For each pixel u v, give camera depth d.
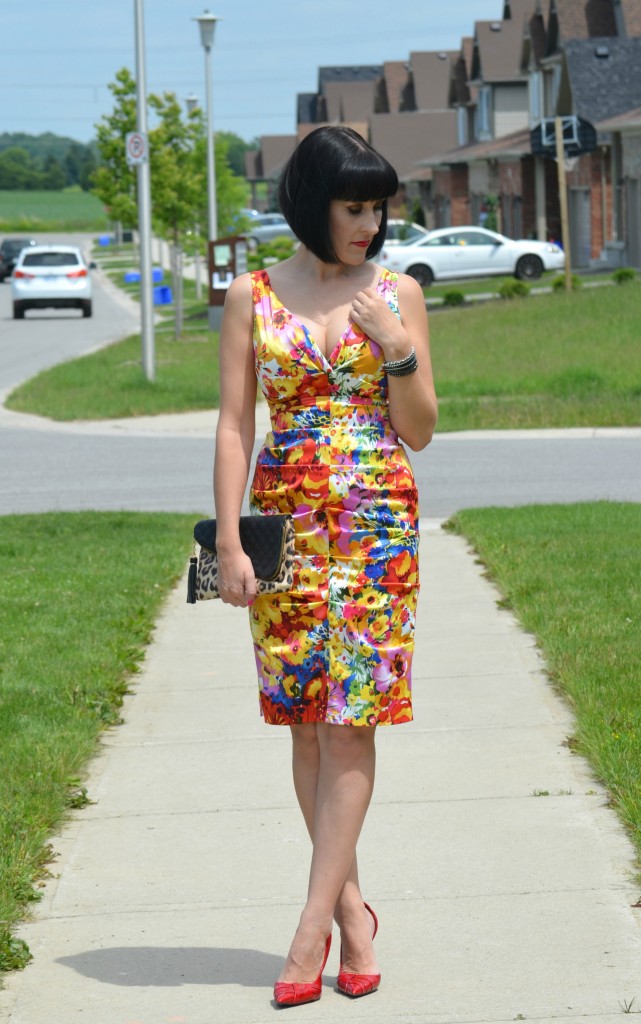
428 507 12.59
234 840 5.04
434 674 7.06
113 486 14.41
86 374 25.52
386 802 5.34
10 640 7.73
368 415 3.79
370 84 101.25
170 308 49.62
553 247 44.31
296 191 3.73
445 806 5.27
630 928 4.17
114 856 4.92
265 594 3.79
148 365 23.58
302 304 3.80
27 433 19.25
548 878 4.57
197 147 46.12
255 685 7.10
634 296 31.66
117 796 5.54
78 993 3.92
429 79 80.44
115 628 8.08
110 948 4.20
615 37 48.72
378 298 3.72
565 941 4.11
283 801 5.43
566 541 9.98
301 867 4.78
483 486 13.70
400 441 3.93
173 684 7.16
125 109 39.34
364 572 3.76
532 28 54.78
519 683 6.84
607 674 6.56
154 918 4.41
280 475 3.80
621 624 7.49
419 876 4.63
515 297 36.12
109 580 9.33
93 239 121.88
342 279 3.84
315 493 3.75
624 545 9.77
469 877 4.61
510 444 16.89
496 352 26.02
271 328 3.78
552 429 18.25
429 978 3.93
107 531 11.32
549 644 7.22
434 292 41.78
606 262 46.12
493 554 9.66
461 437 17.73
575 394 20.70
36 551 10.48
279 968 4.05
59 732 6.13
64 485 14.55
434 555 10.19
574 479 14.01
